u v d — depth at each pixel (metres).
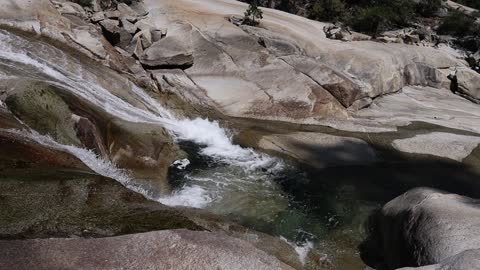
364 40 22.92
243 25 20.17
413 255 7.50
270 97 16.16
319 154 13.63
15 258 4.84
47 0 16.39
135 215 7.24
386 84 18.70
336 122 15.96
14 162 8.05
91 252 5.09
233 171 12.17
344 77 17.05
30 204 6.80
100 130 10.84
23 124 9.55
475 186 12.73
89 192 7.61
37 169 8.09
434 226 7.53
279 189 11.58
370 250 9.07
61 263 4.87
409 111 17.75
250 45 18.11
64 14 16.77
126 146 11.10
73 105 10.84
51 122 9.97
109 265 4.91
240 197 10.89
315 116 16.05
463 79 20.47
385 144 14.84
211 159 12.70
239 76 16.88
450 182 12.82
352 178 12.57
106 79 14.53
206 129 14.37
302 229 9.89
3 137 8.62
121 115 12.73
